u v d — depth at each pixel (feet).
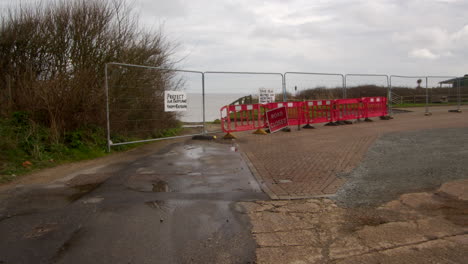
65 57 35.86
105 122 31.73
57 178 20.48
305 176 20.65
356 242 11.82
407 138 33.86
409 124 46.96
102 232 12.57
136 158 26.94
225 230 12.85
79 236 12.22
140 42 38.88
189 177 20.56
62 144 27.32
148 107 35.83
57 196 16.88
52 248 11.30
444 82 66.90
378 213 14.35
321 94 51.75
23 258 10.63
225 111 39.83
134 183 19.24
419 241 11.76
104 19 36.27
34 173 21.83
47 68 35.81
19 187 18.48
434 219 13.55
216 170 22.39
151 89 36.35
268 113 42.01
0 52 35.60
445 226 12.89
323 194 17.11
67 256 10.77
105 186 18.63
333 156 26.30
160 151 30.12
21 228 12.92
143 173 21.62
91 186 18.70
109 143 29.63
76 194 17.22
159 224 13.35
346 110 50.55
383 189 17.60
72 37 35.42
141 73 35.96
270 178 20.30
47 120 29.30
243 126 40.14
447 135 34.94
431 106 79.46
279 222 13.62
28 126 27.68
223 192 17.58
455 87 66.44
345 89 53.72
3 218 13.93
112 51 36.14
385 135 36.55
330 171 21.72
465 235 12.14
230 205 15.58
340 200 16.17
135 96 34.55
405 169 21.42
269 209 15.07
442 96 74.59
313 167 22.90
